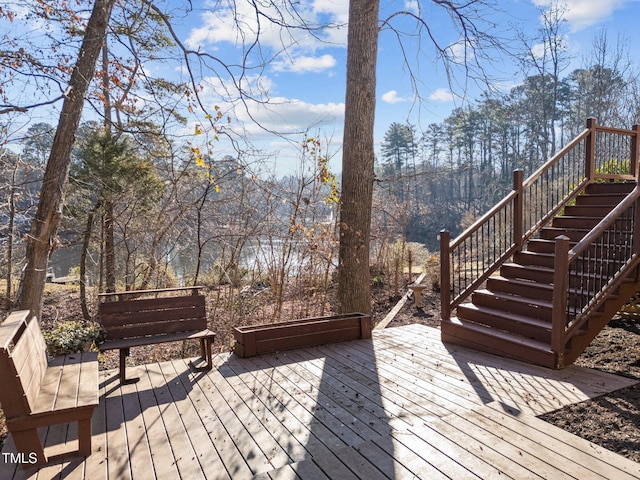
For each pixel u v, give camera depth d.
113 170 8.16
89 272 11.32
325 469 2.35
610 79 18.19
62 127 5.56
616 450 2.49
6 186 6.03
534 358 4.02
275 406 3.31
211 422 3.06
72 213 8.76
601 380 3.54
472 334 4.67
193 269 9.50
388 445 2.59
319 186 6.87
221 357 4.64
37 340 3.10
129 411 3.29
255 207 7.11
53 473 2.45
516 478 2.18
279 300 6.95
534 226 5.61
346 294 6.57
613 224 4.66
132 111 6.13
